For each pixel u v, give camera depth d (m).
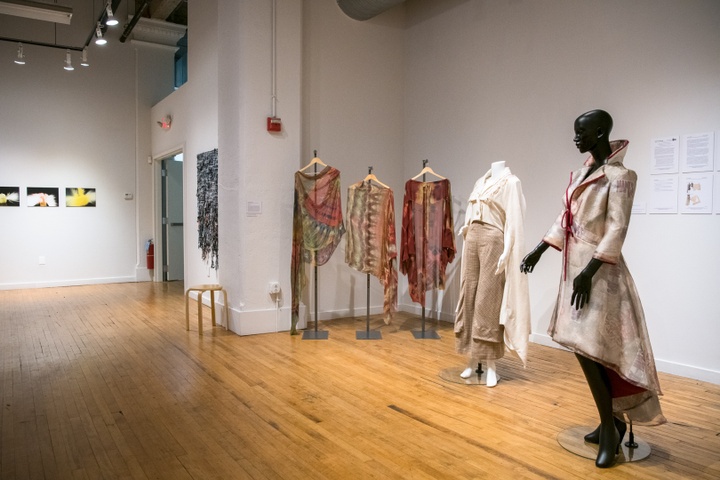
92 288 8.30
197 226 6.97
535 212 4.75
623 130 4.07
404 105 6.27
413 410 3.08
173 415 3.00
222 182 5.37
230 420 2.92
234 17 5.03
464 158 5.49
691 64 3.65
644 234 3.95
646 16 3.90
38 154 8.31
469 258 3.56
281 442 2.63
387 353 4.36
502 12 5.04
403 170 6.29
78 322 5.64
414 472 2.32
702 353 3.63
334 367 3.95
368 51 5.98
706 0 3.56
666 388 3.46
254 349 4.48
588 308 2.33
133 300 7.12
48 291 7.97
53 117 8.41
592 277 2.33
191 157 7.17
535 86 4.73
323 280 5.75
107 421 2.91
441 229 4.97
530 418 2.96
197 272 7.02
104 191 8.85
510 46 4.96
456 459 2.45
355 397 3.30
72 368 3.93
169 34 9.13
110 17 6.05
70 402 3.21
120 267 9.04
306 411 3.06
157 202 9.11
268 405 3.16
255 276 5.03
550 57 4.59
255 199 5.00
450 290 5.69
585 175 2.47
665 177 3.80
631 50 4.00
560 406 3.15
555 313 2.50
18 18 8.10
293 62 5.18
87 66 8.66
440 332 5.18
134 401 3.23
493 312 3.45
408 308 6.20
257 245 5.03
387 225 5.07
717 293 3.54
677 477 2.28
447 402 3.21
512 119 4.95
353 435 2.72
